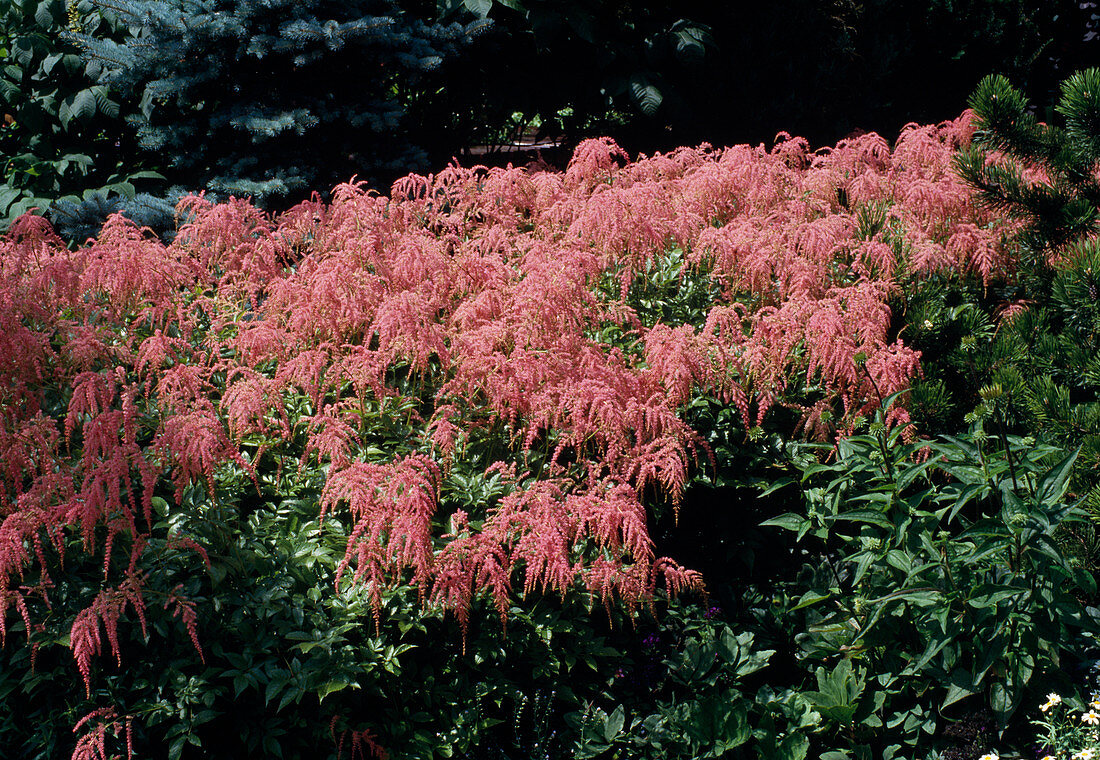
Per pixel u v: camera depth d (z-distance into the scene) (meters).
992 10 9.08
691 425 3.85
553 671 3.22
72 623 2.76
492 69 8.38
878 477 3.27
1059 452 3.31
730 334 3.80
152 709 2.75
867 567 3.19
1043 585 2.82
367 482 2.90
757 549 4.06
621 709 3.28
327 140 7.22
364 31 6.64
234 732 2.95
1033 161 4.34
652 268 4.51
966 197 4.82
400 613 3.01
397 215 4.64
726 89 8.55
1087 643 3.19
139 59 6.70
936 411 3.84
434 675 3.20
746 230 4.33
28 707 2.91
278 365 3.60
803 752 3.09
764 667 3.58
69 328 3.39
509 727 3.32
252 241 4.15
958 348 4.08
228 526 3.09
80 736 2.83
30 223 3.68
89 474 2.69
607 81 8.00
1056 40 9.52
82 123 7.33
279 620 2.91
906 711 3.28
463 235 4.87
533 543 2.96
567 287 3.70
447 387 3.51
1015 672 2.92
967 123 6.11
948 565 3.01
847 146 6.03
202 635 2.89
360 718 3.09
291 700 2.86
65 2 7.72
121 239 3.72
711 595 3.92
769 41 8.30
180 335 3.80
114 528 2.67
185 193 6.83
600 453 3.52
